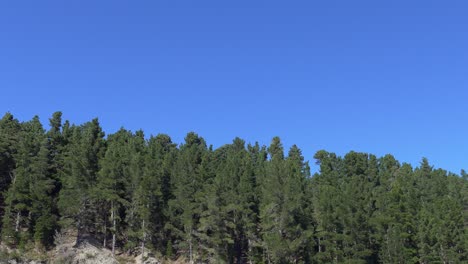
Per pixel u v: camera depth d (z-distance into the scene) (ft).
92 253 297.33
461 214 330.34
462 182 422.00
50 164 339.57
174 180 349.41
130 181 334.85
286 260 287.48
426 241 308.40
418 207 340.59
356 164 463.42
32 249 284.41
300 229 294.25
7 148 330.13
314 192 356.38
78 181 306.35
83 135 387.34
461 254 304.50
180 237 328.29
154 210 329.72
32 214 301.84
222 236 300.40
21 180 297.53
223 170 344.90
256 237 308.81
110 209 323.78
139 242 323.57
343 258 297.12
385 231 312.50
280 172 317.22
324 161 467.11
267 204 307.78
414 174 431.84
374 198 345.10
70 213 302.25
